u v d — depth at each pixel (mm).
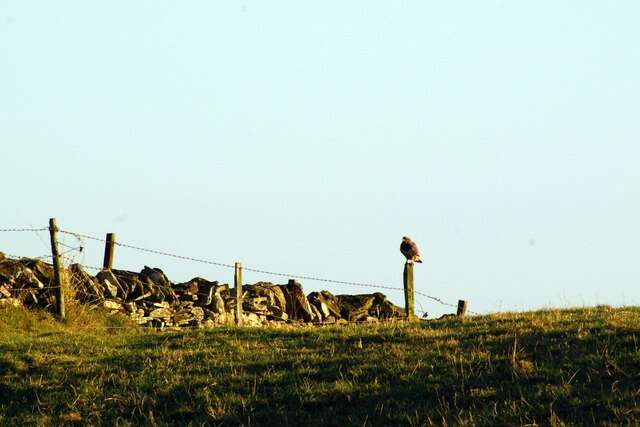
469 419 27484
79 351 36281
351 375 31875
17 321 42406
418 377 31109
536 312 41781
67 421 29766
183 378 32438
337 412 29188
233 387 31375
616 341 33031
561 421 26750
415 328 38594
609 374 29922
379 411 28906
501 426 26859
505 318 39562
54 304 44719
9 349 36219
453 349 34031
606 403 27922
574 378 30062
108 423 29562
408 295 53250
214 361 34125
